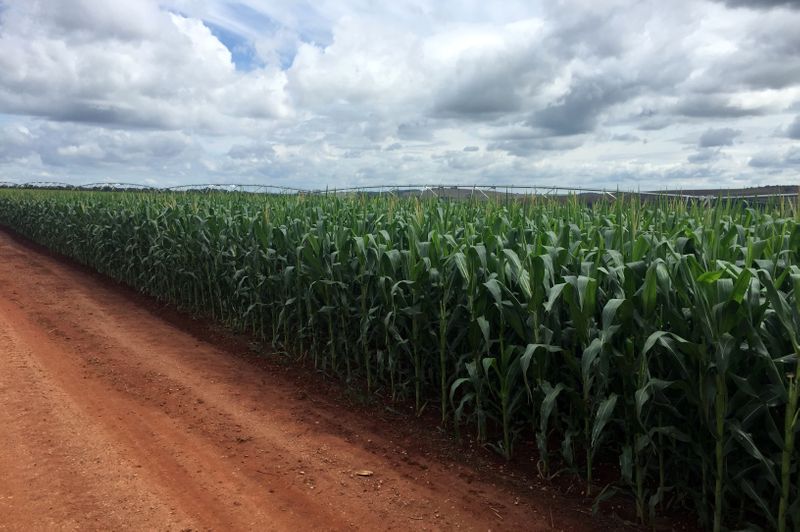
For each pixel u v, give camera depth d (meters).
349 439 5.19
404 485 4.30
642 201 8.50
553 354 4.46
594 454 4.20
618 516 3.83
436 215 7.74
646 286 3.53
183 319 10.48
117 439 4.99
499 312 4.85
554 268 4.50
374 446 5.04
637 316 3.64
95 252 16.38
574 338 4.29
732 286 3.12
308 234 6.93
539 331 4.27
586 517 3.82
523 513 3.89
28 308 10.76
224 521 3.74
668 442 3.81
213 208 11.60
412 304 5.79
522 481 4.34
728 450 3.31
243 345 8.52
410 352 5.73
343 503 4.03
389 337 6.25
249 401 6.16
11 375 6.59
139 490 4.09
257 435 5.23
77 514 3.71
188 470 4.48
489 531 3.68
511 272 4.89
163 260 11.70
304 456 4.80
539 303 4.27
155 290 12.52
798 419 3.00
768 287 3.02
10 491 3.97
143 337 8.95
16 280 14.15
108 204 15.95
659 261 3.51
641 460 3.91
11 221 30.67
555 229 6.70
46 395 5.99
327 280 6.61
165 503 3.93
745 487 3.28
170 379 6.82
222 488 4.20
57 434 5.01
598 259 4.12
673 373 3.71
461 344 5.43
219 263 9.80
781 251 4.01
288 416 5.74
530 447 4.89
